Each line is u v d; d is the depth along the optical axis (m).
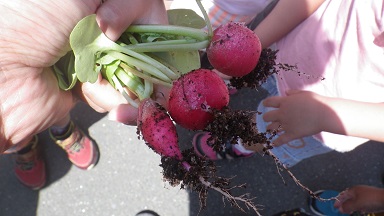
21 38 0.12
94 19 0.13
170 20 0.17
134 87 0.15
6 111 0.14
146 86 0.15
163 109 0.14
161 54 0.16
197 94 0.13
